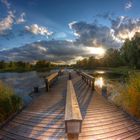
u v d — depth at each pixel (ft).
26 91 38.37
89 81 31.55
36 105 18.21
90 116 14.37
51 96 22.85
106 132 11.48
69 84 20.49
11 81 67.36
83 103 18.92
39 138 10.77
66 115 7.68
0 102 17.20
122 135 11.21
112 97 23.99
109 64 224.53
